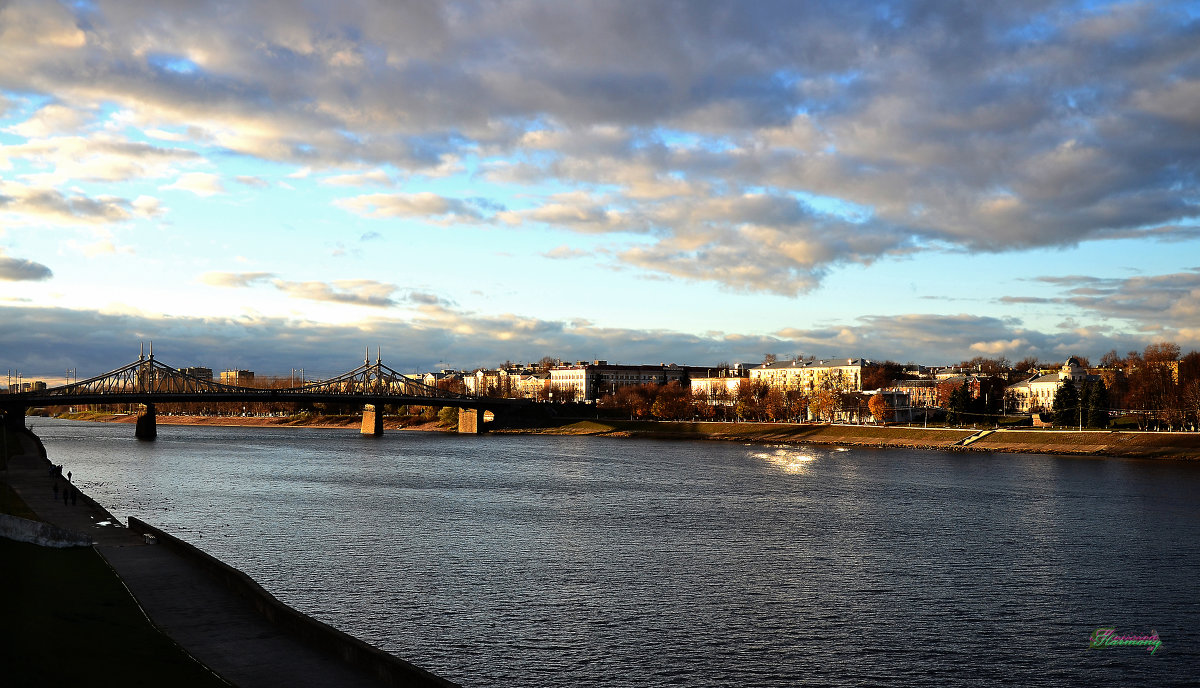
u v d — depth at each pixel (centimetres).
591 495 14938
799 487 16212
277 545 9900
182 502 13388
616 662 6175
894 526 11681
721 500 14338
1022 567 9162
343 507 13062
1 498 11294
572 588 8069
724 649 6475
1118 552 9962
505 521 11894
